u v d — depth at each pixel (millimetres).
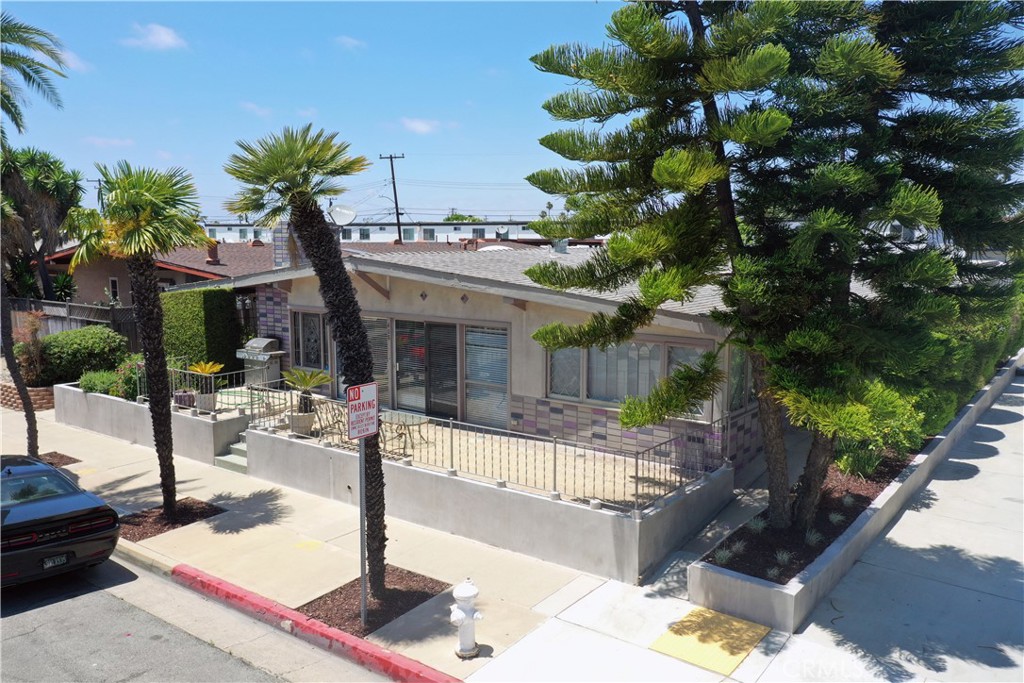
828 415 6910
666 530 9156
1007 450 14102
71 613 8391
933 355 7539
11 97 15445
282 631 7988
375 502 8102
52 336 19500
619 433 12000
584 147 8383
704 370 8406
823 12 7855
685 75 8492
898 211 6902
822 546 8812
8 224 24250
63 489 9367
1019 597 8188
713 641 7387
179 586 9133
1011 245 8016
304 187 7320
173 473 10945
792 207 8258
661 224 8023
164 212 10391
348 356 7781
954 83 8180
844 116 7996
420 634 7617
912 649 7199
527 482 10297
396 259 14539
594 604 8219
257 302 18469
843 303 8398
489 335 13633
